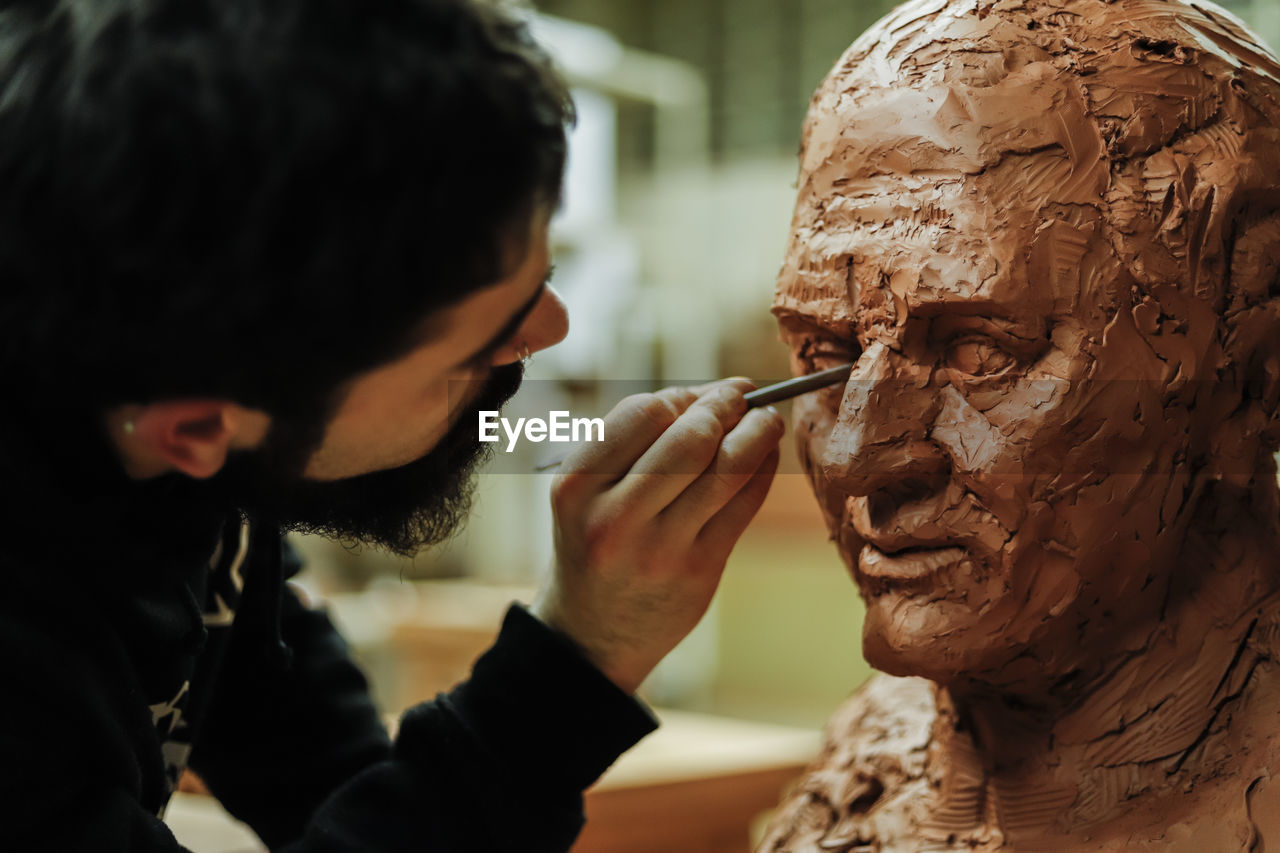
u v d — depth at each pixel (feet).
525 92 1.94
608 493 2.31
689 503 2.29
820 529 7.93
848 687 7.98
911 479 2.31
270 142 1.83
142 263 1.86
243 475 2.12
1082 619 2.37
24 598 2.07
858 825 2.69
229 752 2.87
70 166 1.84
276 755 2.86
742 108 8.32
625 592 2.32
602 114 7.32
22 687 2.04
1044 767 2.47
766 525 8.21
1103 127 2.28
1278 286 2.37
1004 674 2.41
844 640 8.01
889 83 2.36
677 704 8.19
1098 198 2.26
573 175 6.61
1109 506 2.28
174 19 1.86
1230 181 2.28
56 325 1.92
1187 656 2.42
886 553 2.36
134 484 2.16
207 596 2.51
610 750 2.34
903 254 2.28
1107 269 2.25
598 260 6.88
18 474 2.06
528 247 1.98
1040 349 2.25
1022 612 2.30
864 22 7.67
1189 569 2.44
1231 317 2.33
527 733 2.31
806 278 2.40
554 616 2.40
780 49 8.13
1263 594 2.45
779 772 3.76
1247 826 2.26
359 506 2.30
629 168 8.09
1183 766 2.38
